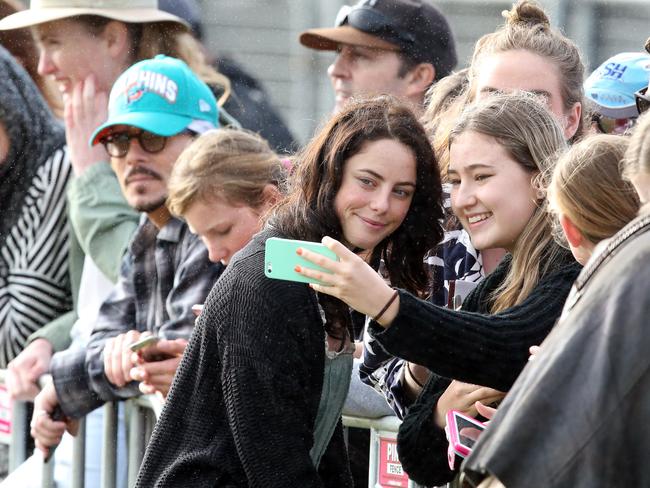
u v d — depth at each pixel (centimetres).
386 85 1794
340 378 965
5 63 1789
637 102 1163
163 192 1473
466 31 2422
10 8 2027
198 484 917
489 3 2402
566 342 682
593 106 1420
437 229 1028
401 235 1023
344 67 1814
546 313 919
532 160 978
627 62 1429
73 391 1452
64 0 1789
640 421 650
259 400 895
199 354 939
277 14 2394
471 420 970
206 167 1283
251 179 1286
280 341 900
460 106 1282
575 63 1269
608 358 662
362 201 955
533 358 717
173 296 1395
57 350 1691
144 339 1312
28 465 1545
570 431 661
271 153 1322
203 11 2333
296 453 901
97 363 1432
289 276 892
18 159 1781
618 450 652
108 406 1448
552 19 2255
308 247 891
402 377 1117
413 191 981
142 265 1461
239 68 2239
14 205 1773
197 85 1562
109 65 1802
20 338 1764
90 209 1678
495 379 898
